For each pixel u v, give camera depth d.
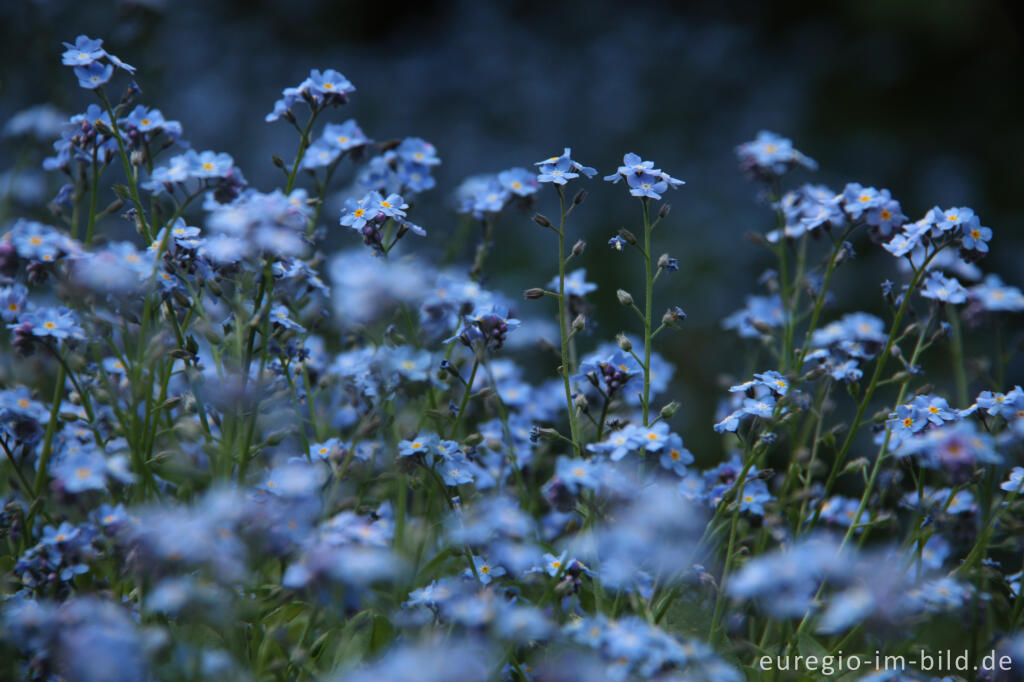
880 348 4.01
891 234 3.70
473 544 3.10
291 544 2.72
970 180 10.95
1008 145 11.95
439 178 9.89
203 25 11.63
